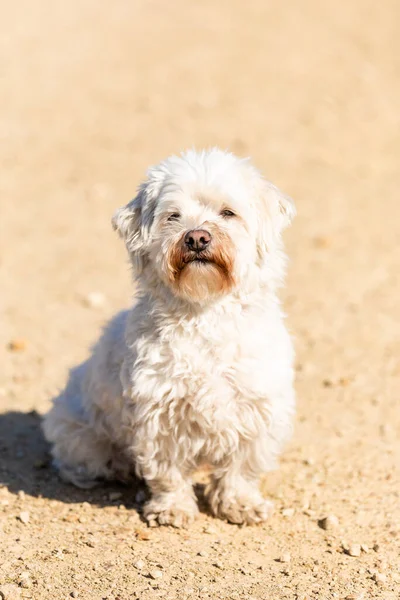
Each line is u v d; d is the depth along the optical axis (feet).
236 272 23.35
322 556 23.02
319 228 55.62
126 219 25.11
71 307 44.86
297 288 46.96
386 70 88.28
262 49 94.68
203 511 25.90
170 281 23.32
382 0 115.34
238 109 77.92
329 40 98.07
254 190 24.64
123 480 28.07
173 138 71.72
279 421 24.34
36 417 33.06
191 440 24.29
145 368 23.62
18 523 24.70
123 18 108.58
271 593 20.94
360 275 48.57
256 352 23.70
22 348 39.55
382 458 29.14
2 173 65.87
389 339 40.32
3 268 50.03
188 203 23.84
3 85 84.94
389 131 73.20
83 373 28.40
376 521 25.02
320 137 71.82
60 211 59.16
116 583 21.36
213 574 21.91
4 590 20.97
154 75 87.61
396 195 61.00
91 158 68.54
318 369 37.06
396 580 21.67
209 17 108.06
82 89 84.38
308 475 28.04
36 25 105.40
